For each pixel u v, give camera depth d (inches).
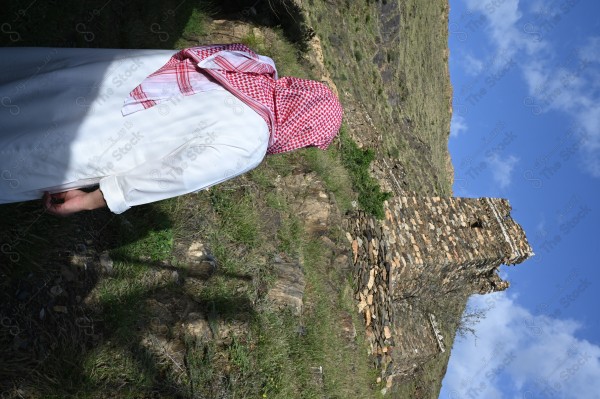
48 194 119.5
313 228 329.4
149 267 193.3
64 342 156.6
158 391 176.2
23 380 143.9
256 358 227.8
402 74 1007.6
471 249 477.4
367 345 349.4
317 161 379.9
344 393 287.7
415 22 1159.0
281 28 453.1
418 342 430.3
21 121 116.4
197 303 208.1
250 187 278.4
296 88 133.4
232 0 415.5
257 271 251.4
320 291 306.7
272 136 129.2
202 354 199.2
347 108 591.5
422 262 428.5
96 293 171.0
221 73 124.7
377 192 443.2
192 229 224.2
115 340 169.8
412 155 895.7
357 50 784.3
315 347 275.1
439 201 495.2
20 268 153.6
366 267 375.9
